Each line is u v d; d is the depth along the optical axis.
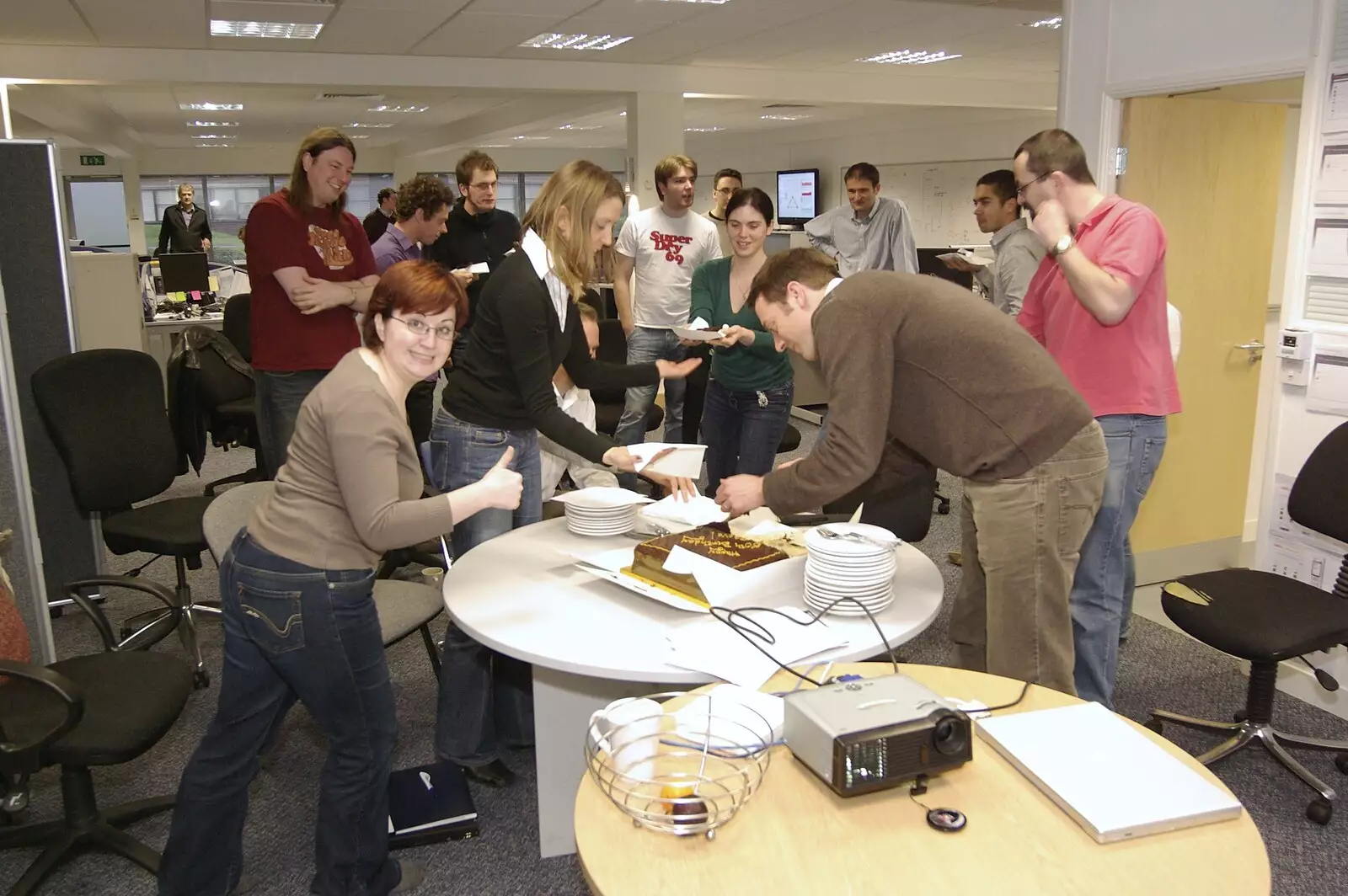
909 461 2.40
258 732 1.85
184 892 1.89
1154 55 3.29
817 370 2.14
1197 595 2.50
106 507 3.09
